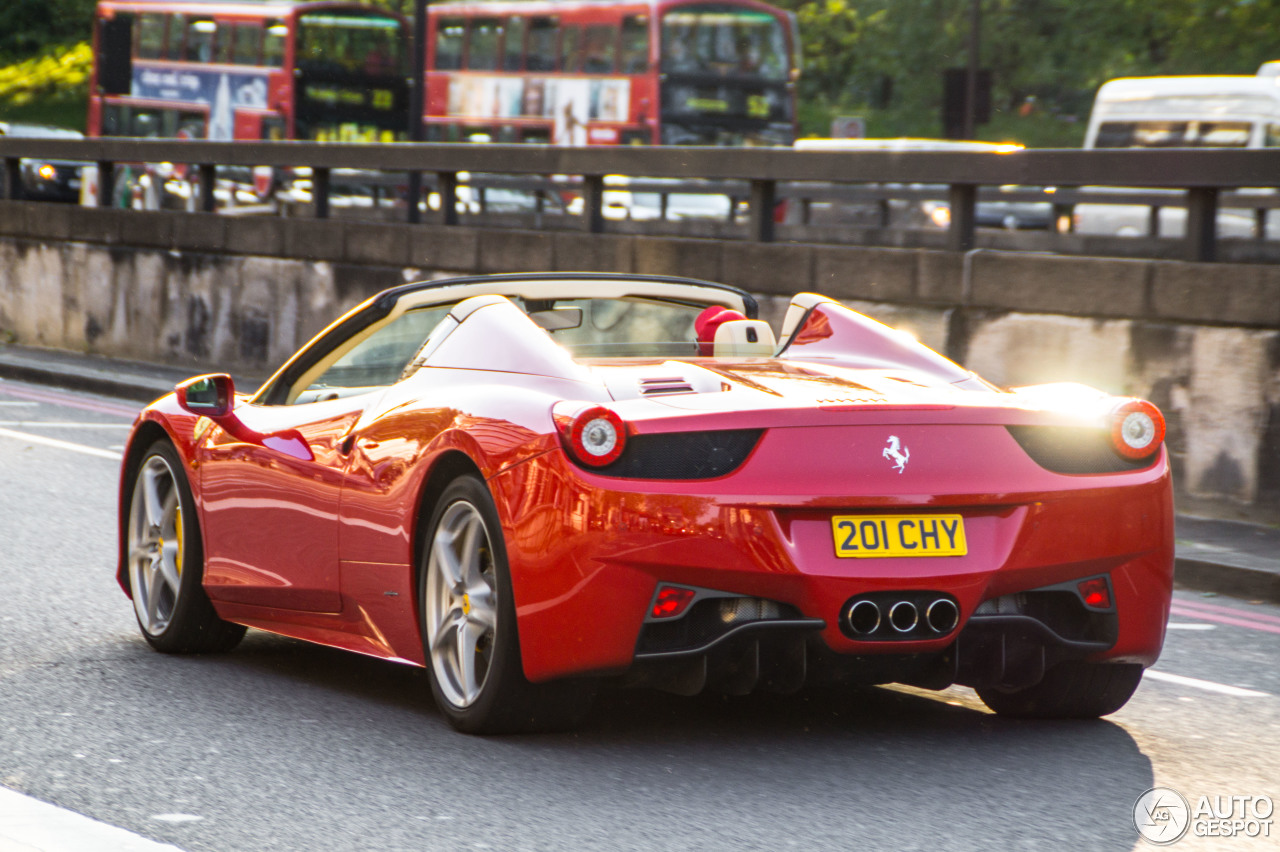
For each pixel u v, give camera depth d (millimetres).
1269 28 119562
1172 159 24812
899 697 14227
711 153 32812
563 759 11883
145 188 82500
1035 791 11242
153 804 10711
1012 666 12039
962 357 28094
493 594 12172
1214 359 24453
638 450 11398
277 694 14109
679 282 14945
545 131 70062
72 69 186125
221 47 79000
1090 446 12203
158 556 16094
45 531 23031
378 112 77562
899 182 28922
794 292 31125
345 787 11125
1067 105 143250
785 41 68062
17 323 51906
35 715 13227
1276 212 53406
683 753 12070
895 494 11430
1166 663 16500
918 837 10109
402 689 14391
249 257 44156
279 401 15711
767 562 11258
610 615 11297
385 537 13078
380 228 40562
